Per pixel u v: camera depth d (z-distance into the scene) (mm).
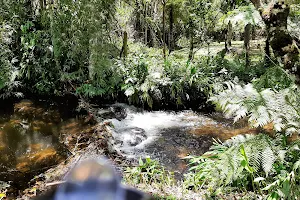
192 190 3428
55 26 7180
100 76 7004
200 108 6828
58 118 6336
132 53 8188
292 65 1790
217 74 7254
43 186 3701
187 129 5934
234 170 2752
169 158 4852
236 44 11297
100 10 6961
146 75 7008
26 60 7250
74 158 4375
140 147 5203
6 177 4320
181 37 10508
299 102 2352
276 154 2586
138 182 3615
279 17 1825
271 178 3248
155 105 6840
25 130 5812
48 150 5082
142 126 6090
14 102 7039
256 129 5648
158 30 10844
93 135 5168
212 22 8820
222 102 2475
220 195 3178
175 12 8383
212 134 5703
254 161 2488
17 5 7453
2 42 7086
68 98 7215
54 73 7406
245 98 2441
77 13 7043
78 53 7250
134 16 10094
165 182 3713
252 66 7402
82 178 794
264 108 2303
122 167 4035
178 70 7121
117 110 6754
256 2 1938
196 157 4250
